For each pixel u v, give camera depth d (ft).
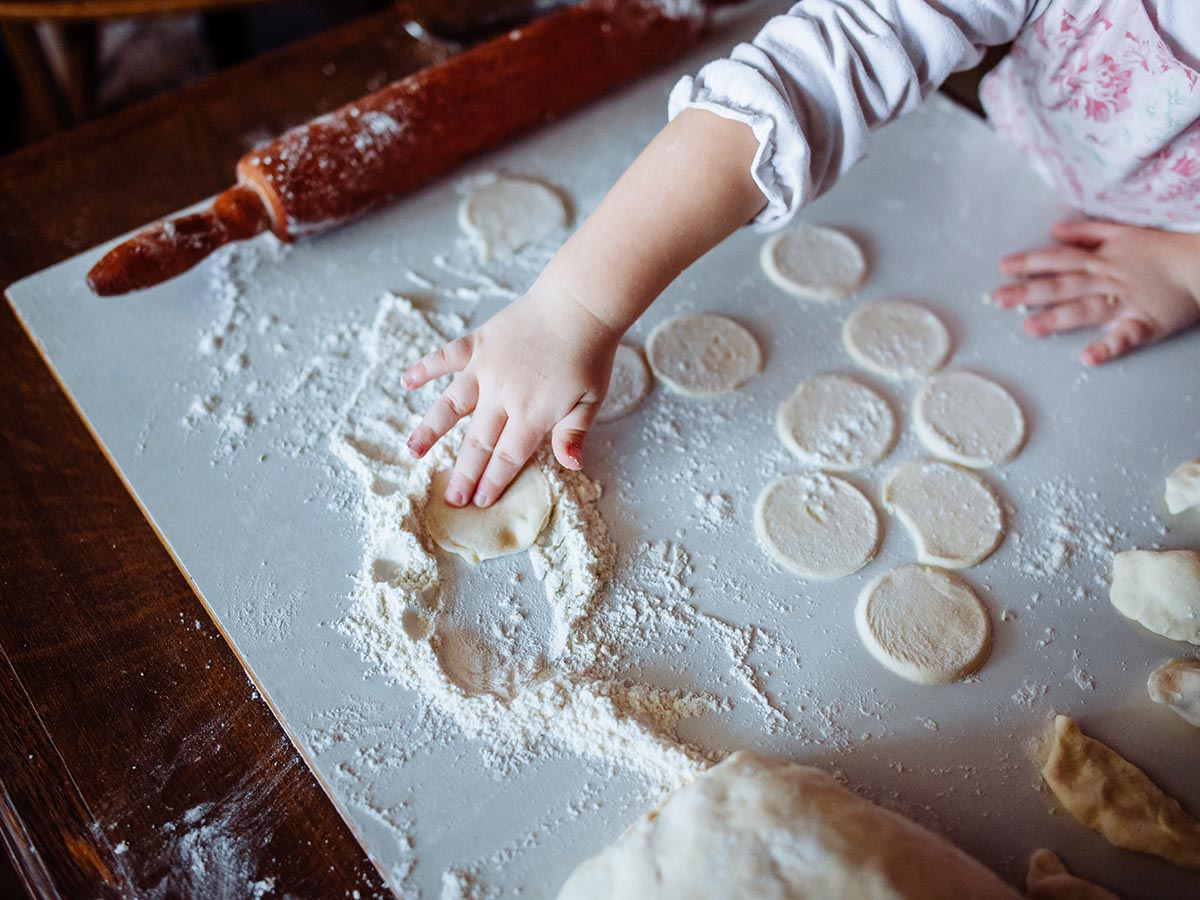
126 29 5.22
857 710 2.13
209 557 2.29
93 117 4.92
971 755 2.08
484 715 2.08
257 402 2.56
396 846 1.93
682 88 2.35
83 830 1.95
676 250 2.31
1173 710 2.14
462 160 3.09
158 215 2.99
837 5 2.32
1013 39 2.69
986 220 3.01
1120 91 2.56
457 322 2.73
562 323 2.32
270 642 2.17
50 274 2.79
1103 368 2.70
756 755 1.92
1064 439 2.56
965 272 2.90
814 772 1.89
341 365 2.64
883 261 2.91
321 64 3.41
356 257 2.86
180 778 2.02
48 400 2.59
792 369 2.68
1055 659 2.21
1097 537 2.39
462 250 2.89
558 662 2.18
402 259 2.87
